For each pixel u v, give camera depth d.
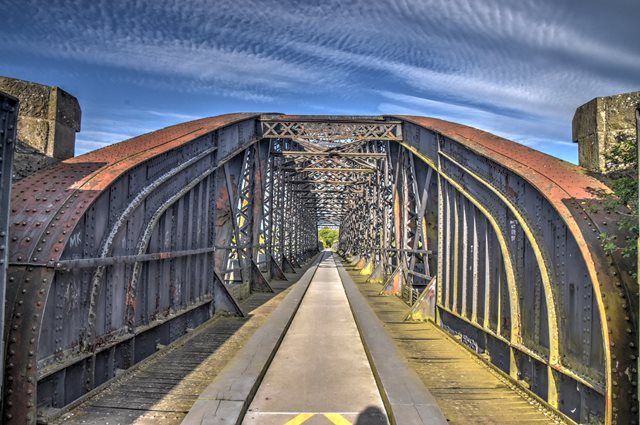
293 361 7.86
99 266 5.61
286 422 5.21
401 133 14.37
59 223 4.88
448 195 10.23
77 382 5.24
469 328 8.58
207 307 11.05
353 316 12.59
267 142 18.70
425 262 12.45
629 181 4.39
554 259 5.37
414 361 7.56
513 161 6.66
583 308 4.70
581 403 4.71
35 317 4.33
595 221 4.69
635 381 3.96
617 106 5.65
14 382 4.23
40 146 6.39
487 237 7.63
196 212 10.09
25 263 4.50
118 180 6.29
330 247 133.88
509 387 6.17
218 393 5.51
